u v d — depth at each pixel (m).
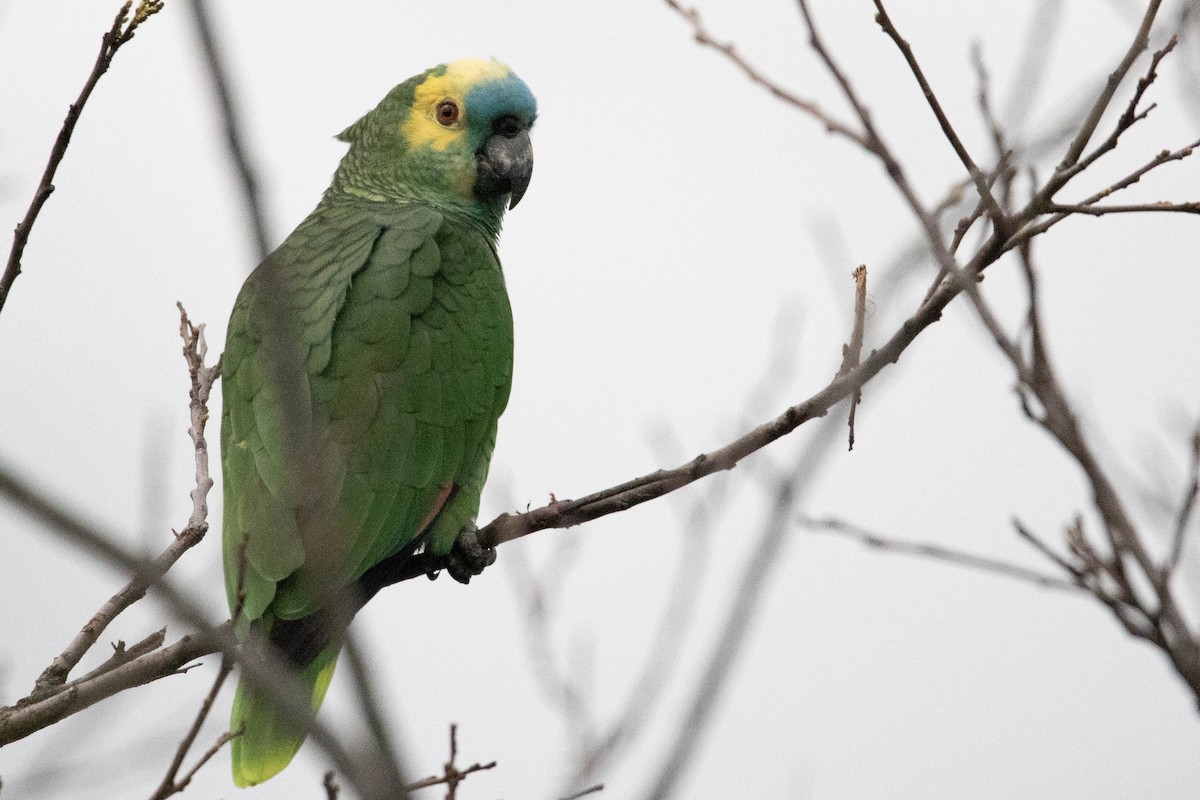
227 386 10.51
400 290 10.83
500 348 11.38
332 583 4.33
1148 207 6.68
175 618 3.30
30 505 2.96
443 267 11.23
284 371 4.15
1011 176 6.86
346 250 11.08
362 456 10.14
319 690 9.27
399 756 3.54
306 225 12.04
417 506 10.45
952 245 7.29
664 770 4.17
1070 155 6.77
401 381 10.49
